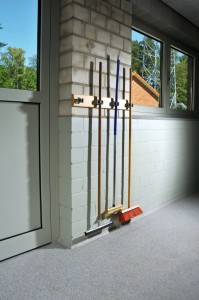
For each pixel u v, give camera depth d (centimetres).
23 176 190
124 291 150
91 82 203
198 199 340
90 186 211
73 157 196
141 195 271
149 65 293
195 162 377
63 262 180
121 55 229
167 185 314
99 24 206
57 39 198
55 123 203
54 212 209
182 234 226
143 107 276
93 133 209
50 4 190
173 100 335
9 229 185
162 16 273
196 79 378
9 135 180
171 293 148
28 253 193
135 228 239
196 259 185
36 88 193
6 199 182
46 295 146
